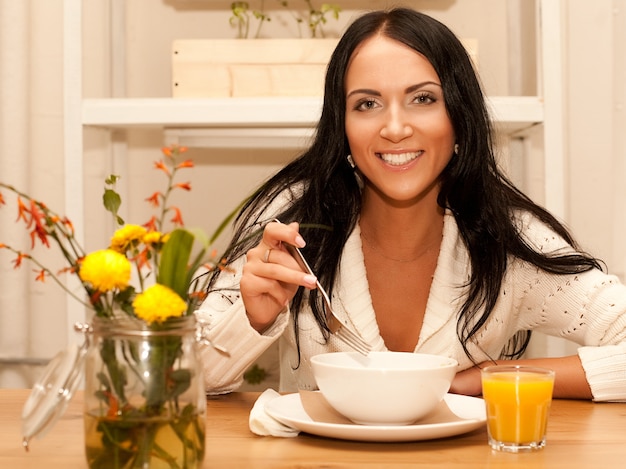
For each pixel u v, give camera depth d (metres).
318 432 0.92
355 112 1.36
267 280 1.15
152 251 0.81
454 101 1.36
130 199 2.45
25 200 2.38
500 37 2.41
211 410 1.14
